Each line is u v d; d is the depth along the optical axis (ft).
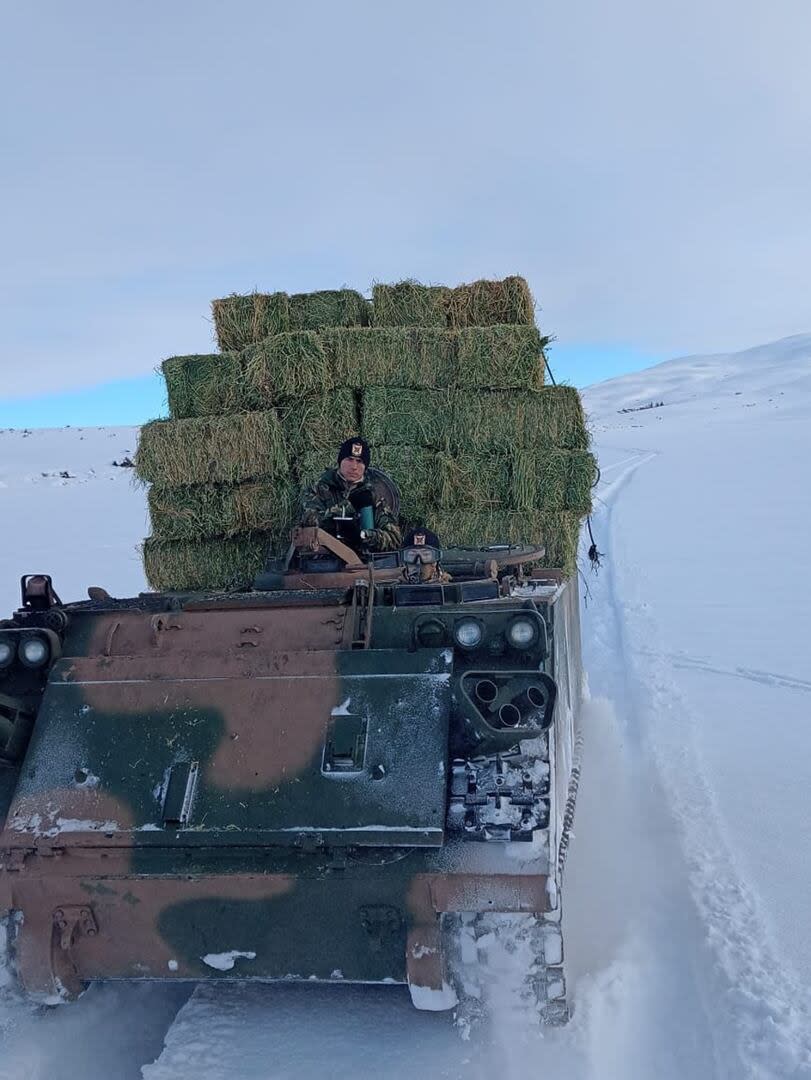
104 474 122.31
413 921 10.38
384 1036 11.13
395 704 11.39
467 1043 10.71
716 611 35.68
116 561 50.44
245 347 23.43
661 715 23.72
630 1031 11.27
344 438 22.81
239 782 11.07
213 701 11.76
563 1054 10.37
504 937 10.44
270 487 22.58
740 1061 10.52
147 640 12.89
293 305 24.13
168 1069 10.65
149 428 22.72
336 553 16.10
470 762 11.02
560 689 12.71
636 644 31.55
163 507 22.93
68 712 12.00
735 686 25.99
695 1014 11.65
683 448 128.16
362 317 24.48
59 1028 11.75
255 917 10.71
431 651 11.84
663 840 16.47
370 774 10.87
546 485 22.59
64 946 10.90
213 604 13.48
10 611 36.19
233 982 12.64
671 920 13.85
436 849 10.36
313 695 11.62
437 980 10.44
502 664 11.86
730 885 14.55
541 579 17.92
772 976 12.07
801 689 25.40
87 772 11.44
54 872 10.89
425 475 22.71
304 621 12.75
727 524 58.59
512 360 22.40
